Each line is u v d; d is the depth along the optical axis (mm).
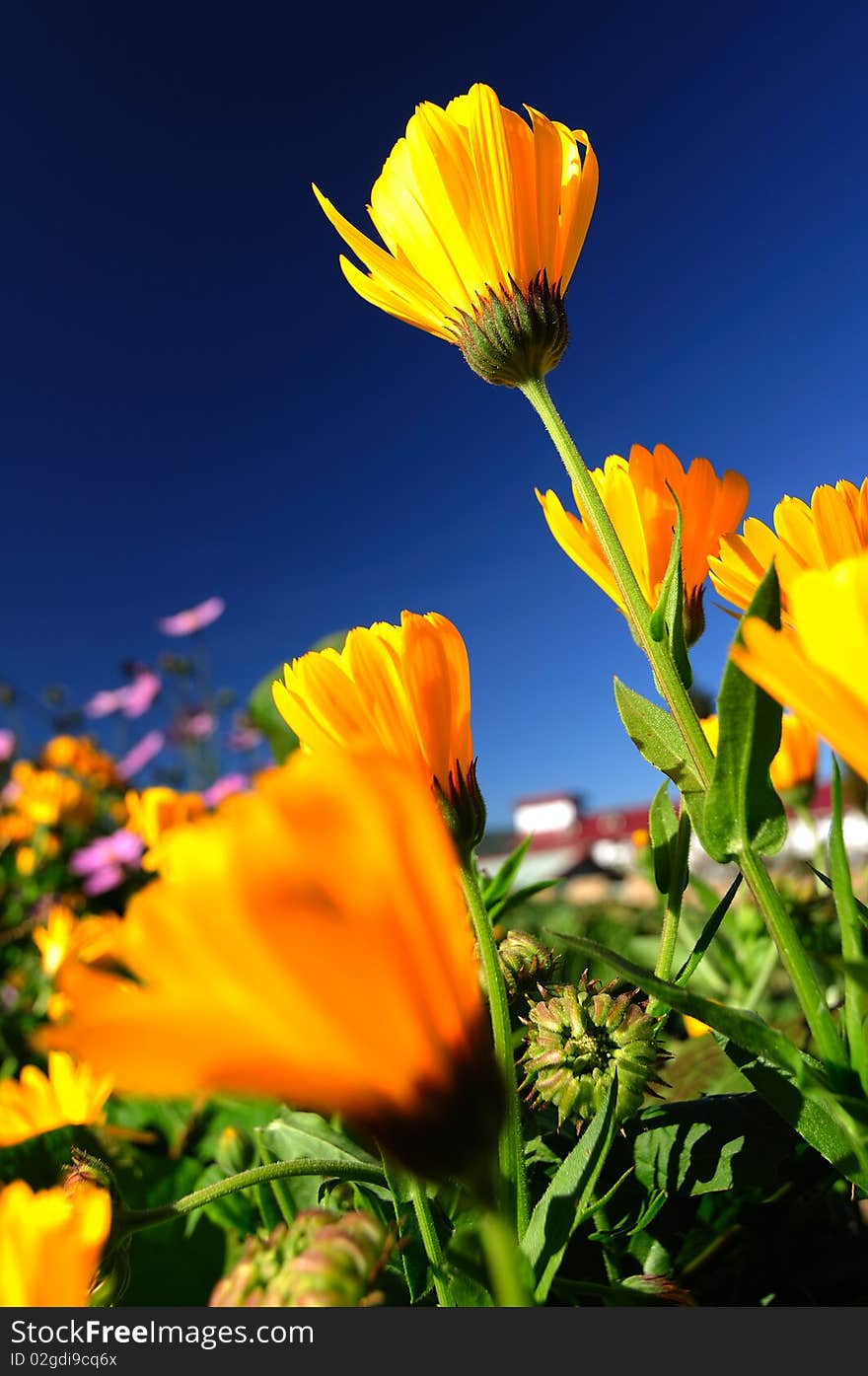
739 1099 106
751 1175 98
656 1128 104
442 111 111
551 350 109
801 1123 74
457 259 110
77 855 764
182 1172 146
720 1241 107
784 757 228
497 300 109
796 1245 111
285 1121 123
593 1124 70
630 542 108
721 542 91
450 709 92
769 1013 222
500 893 149
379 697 89
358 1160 114
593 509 99
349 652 91
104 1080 125
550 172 112
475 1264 64
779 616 74
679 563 91
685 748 94
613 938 289
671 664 91
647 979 64
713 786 77
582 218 116
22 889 736
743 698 75
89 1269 48
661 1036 126
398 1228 83
